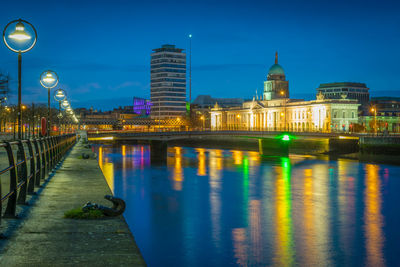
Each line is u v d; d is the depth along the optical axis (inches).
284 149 5369.1
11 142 524.4
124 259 380.5
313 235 1376.7
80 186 834.2
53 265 361.4
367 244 1283.2
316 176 3095.5
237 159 4690.0
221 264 1066.7
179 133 5034.5
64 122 4153.5
